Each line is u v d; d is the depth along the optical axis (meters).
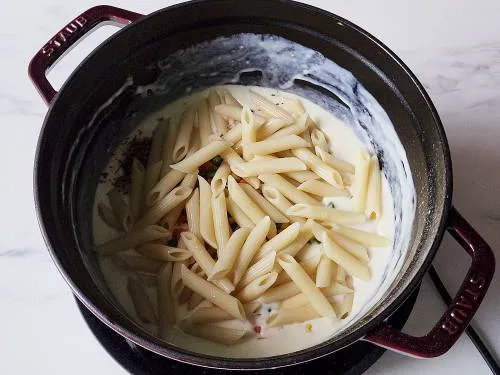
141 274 0.39
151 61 0.41
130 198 0.41
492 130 0.45
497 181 0.44
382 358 0.39
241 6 0.39
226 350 0.37
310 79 0.43
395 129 0.40
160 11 0.38
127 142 0.43
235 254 0.38
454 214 0.35
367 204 0.41
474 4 0.50
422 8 0.50
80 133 0.39
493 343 0.40
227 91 0.44
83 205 0.40
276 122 0.42
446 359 0.39
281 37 0.41
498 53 0.48
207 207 0.40
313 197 0.41
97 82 0.39
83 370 0.39
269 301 0.38
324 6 0.50
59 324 0.40
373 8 0.50
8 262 0.42
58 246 0.33
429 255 0.32
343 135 0.43
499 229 0.43
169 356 0.30
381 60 0.38
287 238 0.39
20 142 0.45
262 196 0.41
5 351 0.39
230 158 0.41
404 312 0.39
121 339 0.38
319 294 0.38
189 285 0.38
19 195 0.44
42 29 0.49
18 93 0.47
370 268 0.39
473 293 0.33
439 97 0.47
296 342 0.37
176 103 0.44
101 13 0.39
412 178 0.39
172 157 0.42
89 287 0.33
